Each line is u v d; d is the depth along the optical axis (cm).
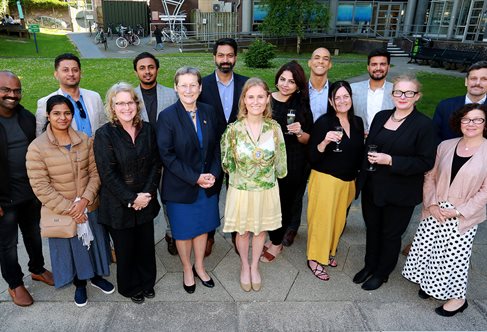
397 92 268
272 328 271
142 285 295
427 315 287
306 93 319
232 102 347
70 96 302
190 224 289
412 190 286
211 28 2244
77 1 3070
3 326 268
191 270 308
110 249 322
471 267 345
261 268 342
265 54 1454
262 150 281
